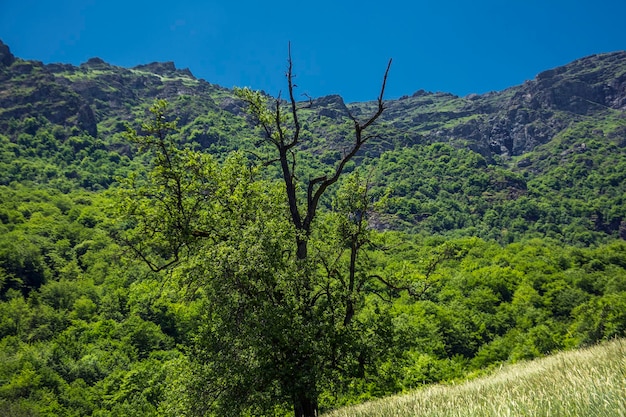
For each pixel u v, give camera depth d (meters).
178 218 13.37
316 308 12.03
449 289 83.38
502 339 68.50
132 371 49.78
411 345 13.80
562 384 6.03
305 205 15.38
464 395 7.91
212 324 11.67
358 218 14.83
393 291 15.00
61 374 57.53
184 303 13.38
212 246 11.58
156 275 14.38
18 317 69.00
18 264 81.12
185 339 63.09
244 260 10.52
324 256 14.12
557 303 84.44
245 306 10.78
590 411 4.51
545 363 10.25
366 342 12.66
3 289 77.50
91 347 62.94
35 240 93.19
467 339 66.44
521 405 5.16
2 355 59.69
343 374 12.49
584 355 8.95
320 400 14.75
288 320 10.55
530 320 73.94
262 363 10.64
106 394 51.69
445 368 45.94
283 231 12.48
